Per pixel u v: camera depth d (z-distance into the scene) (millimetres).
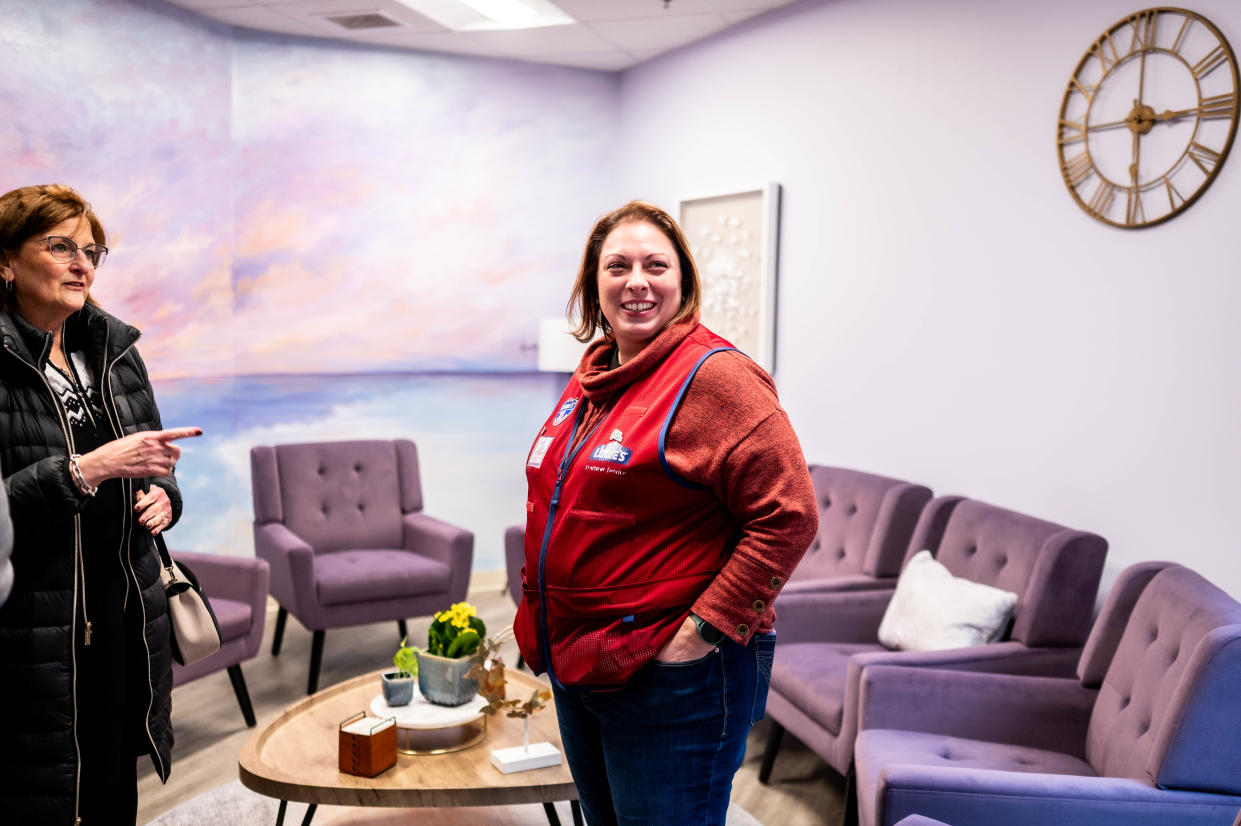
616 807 1602
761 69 4598
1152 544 2957
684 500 1521
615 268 1636
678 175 5238
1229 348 2730
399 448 4730
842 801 3062
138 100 4410
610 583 1529
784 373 4559
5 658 1773
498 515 5684
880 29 3918
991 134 3461
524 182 5578
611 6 4469
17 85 3932
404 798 2252
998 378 3471
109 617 1893
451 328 5484
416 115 5305
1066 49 3170
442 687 2629
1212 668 1938
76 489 1727
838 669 3008
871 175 4004
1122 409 3037
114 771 1908
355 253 5238
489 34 4969
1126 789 1973
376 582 4039
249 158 4957
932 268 3730
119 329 2006
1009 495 3441
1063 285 3219
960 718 2555
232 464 5020
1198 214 2793
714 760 1569
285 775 2316
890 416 3963
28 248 1790
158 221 4551
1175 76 2834
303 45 5035
